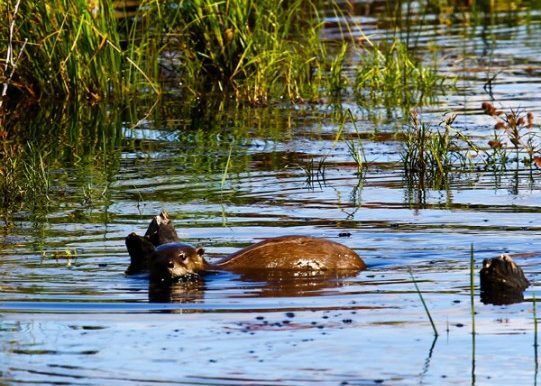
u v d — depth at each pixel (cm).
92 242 2122
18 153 2909
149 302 1766
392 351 1543
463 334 1605
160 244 2041
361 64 3991
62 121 3378
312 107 3522
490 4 5175
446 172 2673
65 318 1694
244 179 2627
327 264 1906
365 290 1806
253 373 1470
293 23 4450
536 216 2238
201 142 3069
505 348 1554
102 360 1525
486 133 3062
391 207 2339
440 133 2970
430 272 1892
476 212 2278
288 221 2239
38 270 1941
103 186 2588
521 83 3712
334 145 2891
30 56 3700
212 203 2403
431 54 4191
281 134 3142
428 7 5094
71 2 3650
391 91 3659
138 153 2945
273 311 1711
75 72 3684
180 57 3934
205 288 1828
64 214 2345
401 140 3019
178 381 1449
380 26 4616
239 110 3509
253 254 1927
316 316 1684
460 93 3597
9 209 2398
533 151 2731
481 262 1941
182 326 1652
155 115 3450
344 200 2408
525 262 1931
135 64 3684
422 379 1447
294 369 1482
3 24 3619
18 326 1661
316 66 4006
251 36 3769
